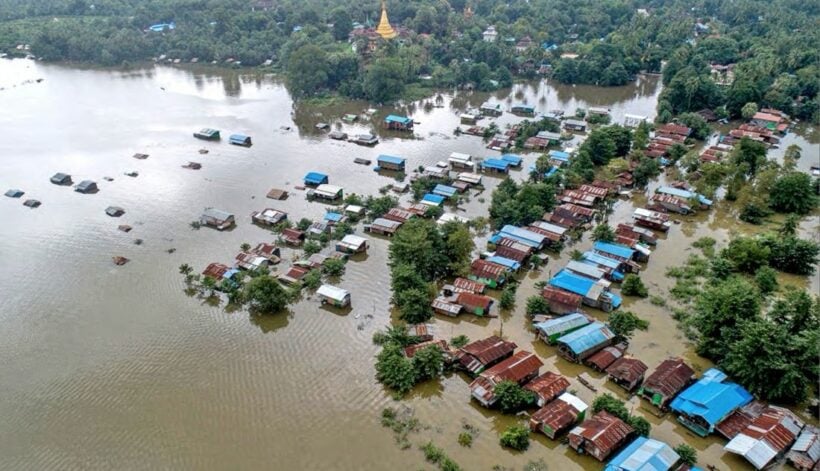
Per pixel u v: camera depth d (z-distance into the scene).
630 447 47.53
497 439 51.06
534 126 123.81
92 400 56.50
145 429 52.94
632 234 80.94
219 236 86.69
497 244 79.69
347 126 137.00
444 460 48.28
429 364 57.56
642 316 66.56
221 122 139.75
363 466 48.56
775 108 133.25
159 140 127.50
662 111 130.62
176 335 65.62
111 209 93.94
